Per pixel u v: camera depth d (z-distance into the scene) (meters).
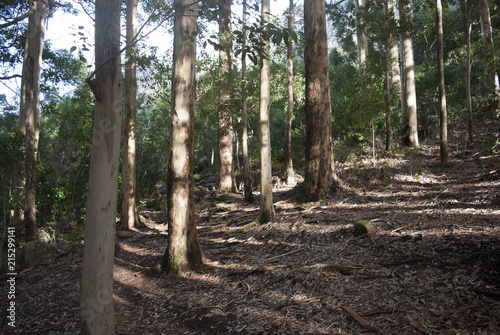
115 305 5.60
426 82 21.17
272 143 22.92
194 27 6.27
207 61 12.27
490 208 6.76
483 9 17.77
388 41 15.55
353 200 9.60
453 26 19.14
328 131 10.40
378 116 13.62
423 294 4.17
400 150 15.40
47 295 6.54
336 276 5.04
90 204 3.10
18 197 10.73
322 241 6.77
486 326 3.42
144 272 6.73
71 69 13.80
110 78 3.11
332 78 23.92
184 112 6.37
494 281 4.09
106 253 3.10
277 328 4.02
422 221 6.64
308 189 10.31
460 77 19.53
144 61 3.30
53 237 10.56
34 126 10.45
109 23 3.15
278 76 15.80
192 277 6.15
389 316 3.87
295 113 20.09
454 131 18.20
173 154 6.44
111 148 3.12
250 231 8.47
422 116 21.25
